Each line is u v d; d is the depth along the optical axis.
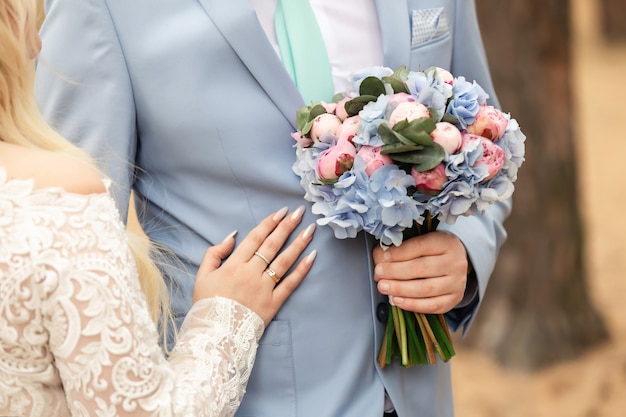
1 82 1.70
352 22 2.33
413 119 1.96
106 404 1.62
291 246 2.18
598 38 20.67
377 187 1.99
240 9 2.17
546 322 5.88
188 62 2.16
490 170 2.01
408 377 2.34
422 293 2.20
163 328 2.20
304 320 2.21
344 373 2.23
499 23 5.93
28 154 1.65
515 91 5.94
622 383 5.53
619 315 6.51
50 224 1.58
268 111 2.19
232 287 2.10
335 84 2.30
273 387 2.21
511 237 5.96
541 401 5.40
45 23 2.18
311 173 2.10
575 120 6.05
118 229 1.66
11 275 1.56
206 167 2.21
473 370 5.78
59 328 1.58
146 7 2.16
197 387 1.82
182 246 2.27
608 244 8.30
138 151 2.29
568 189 6.02
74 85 2.12
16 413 1.65
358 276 2.25
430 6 2.39
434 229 2.25
